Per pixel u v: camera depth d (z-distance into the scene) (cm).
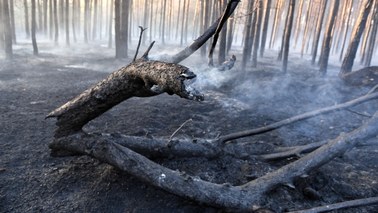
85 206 356
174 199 365
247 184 362
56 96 812
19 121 605
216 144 448
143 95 333
